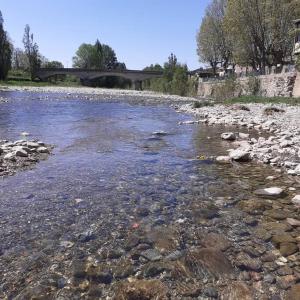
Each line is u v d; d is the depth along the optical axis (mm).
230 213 5602
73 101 34406
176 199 6215
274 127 15570
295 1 42188
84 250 4379
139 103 34938
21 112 21328
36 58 98438
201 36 66125
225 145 11680
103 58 140125
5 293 3543
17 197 6125
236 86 41875
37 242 4551
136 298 3500
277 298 3502
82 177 7449
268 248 4473
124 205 5879
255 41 46594
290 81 37031
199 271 3963
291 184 7199
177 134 14102
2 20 85562
